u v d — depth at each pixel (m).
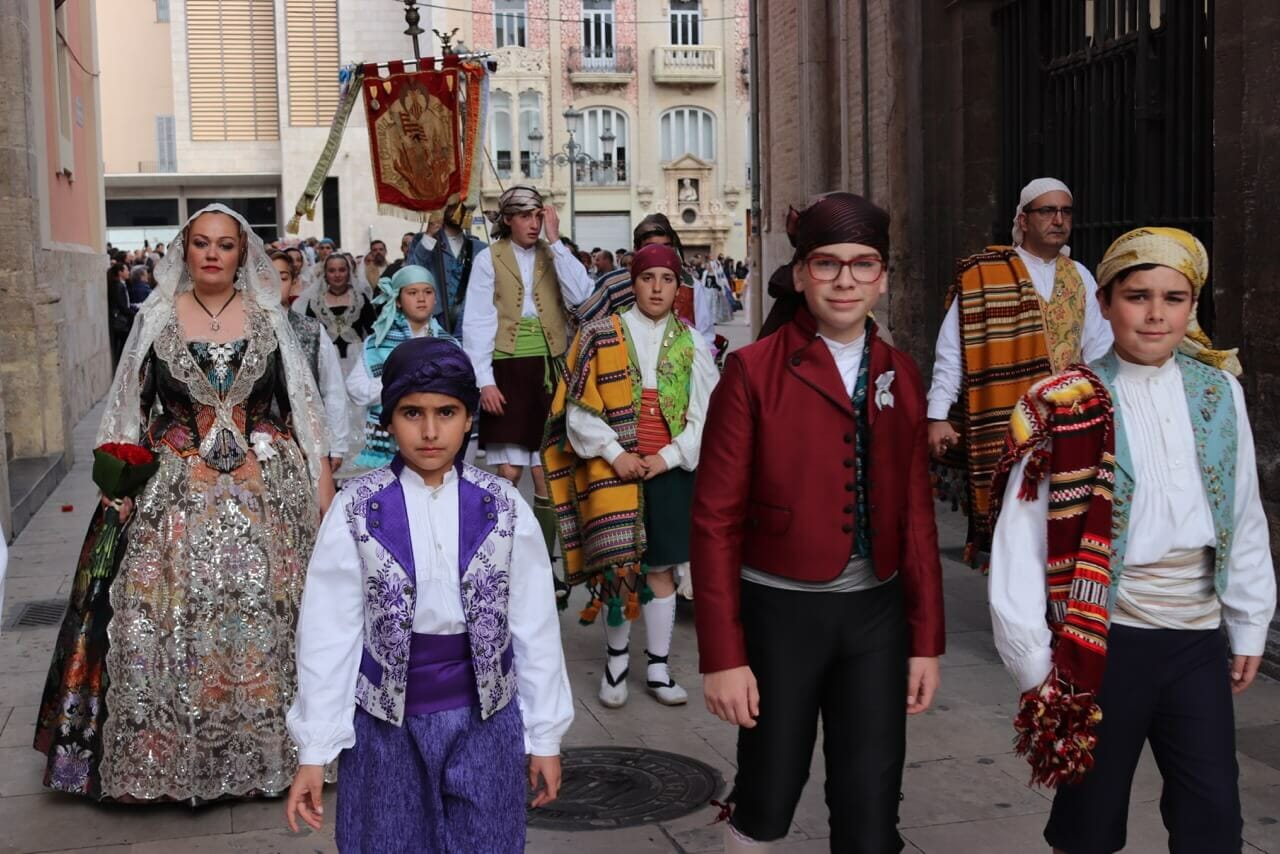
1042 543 3.20
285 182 38.50
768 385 3.31
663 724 5.54
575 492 5.85
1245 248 6.34
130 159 43.97
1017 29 9.80
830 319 3.27
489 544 3.15
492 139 45.38
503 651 3.18
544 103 45.41
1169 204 7.75
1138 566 3.19
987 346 6.02
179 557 4.75
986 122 10.20
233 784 4.70
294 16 38.16
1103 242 8.60
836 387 3.28
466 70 10.78
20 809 4.71
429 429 3.09
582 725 5.54
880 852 3.25
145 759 4.66
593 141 45.88
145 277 22.48
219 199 41.09
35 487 10.55
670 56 45.53
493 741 3.16
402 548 3.11
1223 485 3.21
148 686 4.68
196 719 4.68
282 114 38.38
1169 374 3.25
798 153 14.78
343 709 3.11
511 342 7.08
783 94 15.73
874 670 3.29
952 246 10.55
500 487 3.22
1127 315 3.18
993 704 5.64
